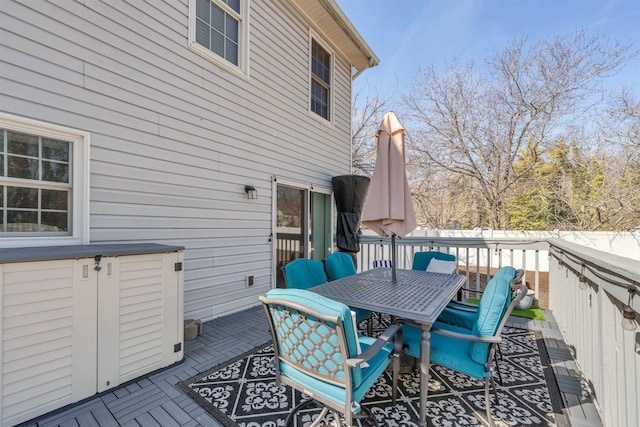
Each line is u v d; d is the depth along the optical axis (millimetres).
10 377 1642
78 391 1901
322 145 5852
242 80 4094
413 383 2229
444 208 12570
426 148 11406
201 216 3561
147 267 2275
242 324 3494
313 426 1666
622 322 1361
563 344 2936
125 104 2877
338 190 5715
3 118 2195
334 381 1394
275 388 2121
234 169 3979
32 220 2361
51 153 2451
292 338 1508
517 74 9844
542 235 7441
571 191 9969
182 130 3365
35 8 2338
